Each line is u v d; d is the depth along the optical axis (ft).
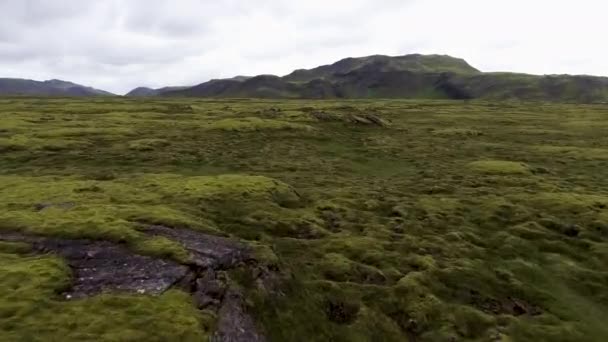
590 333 89.04
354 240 118.73
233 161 221.87
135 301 67.67
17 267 76.18
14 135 262.47
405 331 85.97
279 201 147.84
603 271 115.96
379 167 238.89
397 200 162.09
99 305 66.23
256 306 76.95
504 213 152.97
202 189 146.61
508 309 95.81
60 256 83.71
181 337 60.95
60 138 257.96
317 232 122.83
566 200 164.76
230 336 65.98
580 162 259.60
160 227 99.76
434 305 91.61
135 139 267.18
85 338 58.29
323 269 101.81
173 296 70.03
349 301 90.22
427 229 134.62
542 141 343.05
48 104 568.00
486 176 214.48
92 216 104.27
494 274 109.60
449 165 242.58
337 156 258.16
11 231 96.02
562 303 100.07
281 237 117.50
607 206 159.74
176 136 280.92
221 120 346.13
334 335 80.43
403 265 108.17
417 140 326.03
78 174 178.81
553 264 118.73
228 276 79.77
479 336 85.35
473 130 384.68
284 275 89.15
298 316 80.59
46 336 58.23
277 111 435.12
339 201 154.81
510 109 650.43
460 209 155.63
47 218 102.27
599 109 643.86
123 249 86.38
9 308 63.52
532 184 196.65
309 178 194.18
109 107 497.87
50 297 67.87
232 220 123.44
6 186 148.15
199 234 97.30
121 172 187.52
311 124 344.69
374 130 358.02
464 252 119.34
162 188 147.74
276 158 238.27
